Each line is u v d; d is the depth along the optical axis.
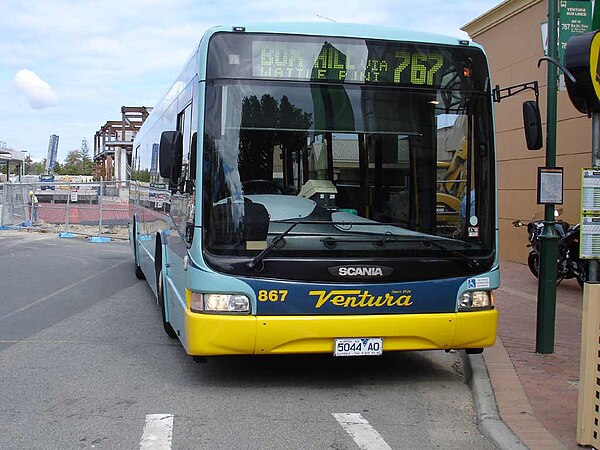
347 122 6.18
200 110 5.97
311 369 7.16
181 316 6.59
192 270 5.89
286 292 5.80
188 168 6.46
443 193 6.30
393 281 5.99
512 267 14.91
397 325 5.98
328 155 6.11
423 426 5.48
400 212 6.16
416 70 6.36
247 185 5.92
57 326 9.35
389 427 5.44
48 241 23.92
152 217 10.74
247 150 5.97
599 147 6.10
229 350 5.79
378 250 6.00
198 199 5.88
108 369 7.08
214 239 5.82
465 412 5.86
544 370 6.77
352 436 5.20
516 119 15.56
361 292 5.91
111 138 60.28
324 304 5.86
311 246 5.88
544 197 7.29
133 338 8.59
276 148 6.01
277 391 6.36
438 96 6.38
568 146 13.43
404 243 6.06
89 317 10.02
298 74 6.14
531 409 5.61
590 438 4.72
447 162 6.34
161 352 7.84
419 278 6.06
